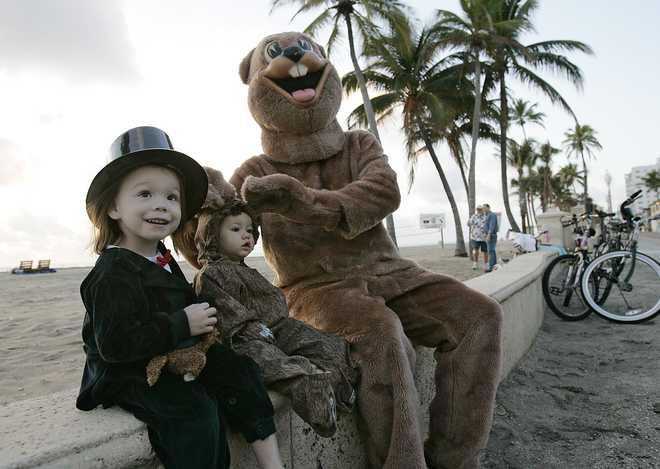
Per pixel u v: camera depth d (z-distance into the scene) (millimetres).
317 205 1908
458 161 25953
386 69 21203
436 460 2027
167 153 1462
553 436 2652
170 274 1472
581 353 4109
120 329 1257
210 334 1446
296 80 2182
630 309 5270
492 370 1978
